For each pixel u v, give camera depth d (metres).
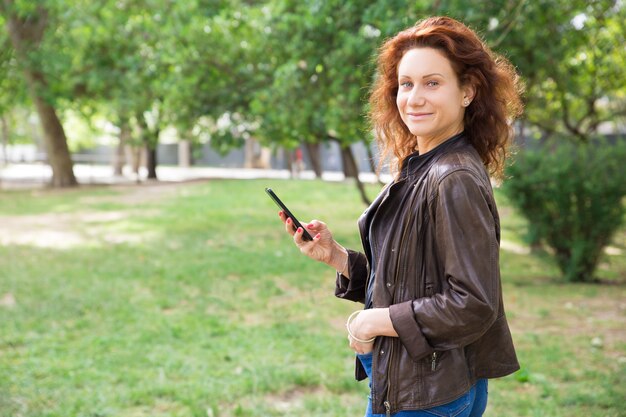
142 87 15.03
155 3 12.45
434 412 1.79
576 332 6.21
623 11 10.91
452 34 1.85
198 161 45.09
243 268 9.24
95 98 21.16
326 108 9.77
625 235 8.90
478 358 1.89
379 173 2.34
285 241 11.98
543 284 8.68
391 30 7.16
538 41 10.32
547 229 8.69
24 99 23.28
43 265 9.41
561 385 4.76
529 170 8.61
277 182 25.16
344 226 13.99
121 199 19.38
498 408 4.31
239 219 14.98
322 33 9.27
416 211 1.80
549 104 12.06
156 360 5.26
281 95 9.78
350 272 2.23
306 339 5.88
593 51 11.24
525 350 5.53
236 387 4.64
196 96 11.49
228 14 11.67
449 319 1.68
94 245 11.35
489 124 1.90
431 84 1.84
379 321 1.77
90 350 5.53
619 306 7.31
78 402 4.35
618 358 5.31
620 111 12.23
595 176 8.37
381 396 1.82
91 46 17.86
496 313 1.70
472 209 1.71
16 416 4.11
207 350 5.57
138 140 20.25
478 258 1.69
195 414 4.21
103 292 7.65
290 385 4.72
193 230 13.20
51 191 22.05
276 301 7.50
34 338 5.86
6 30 20.50
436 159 1.84
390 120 2.13
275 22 10.27
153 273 8.89
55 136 23.44
